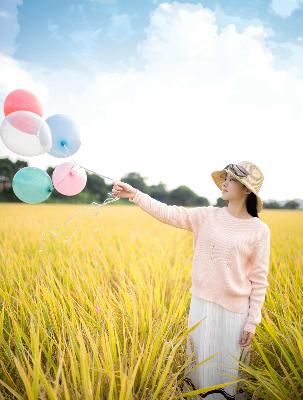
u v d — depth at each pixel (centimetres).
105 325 286
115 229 1119
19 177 283
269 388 230
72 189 291
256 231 234
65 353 249
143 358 237
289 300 367
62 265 470
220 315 239
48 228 995
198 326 246
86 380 194
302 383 233
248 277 244
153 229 1225
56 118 307
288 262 542
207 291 240
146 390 230
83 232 903
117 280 479
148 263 541
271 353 276
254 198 237
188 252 747
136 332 255
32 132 275
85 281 394
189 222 253
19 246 677
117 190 263
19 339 256
